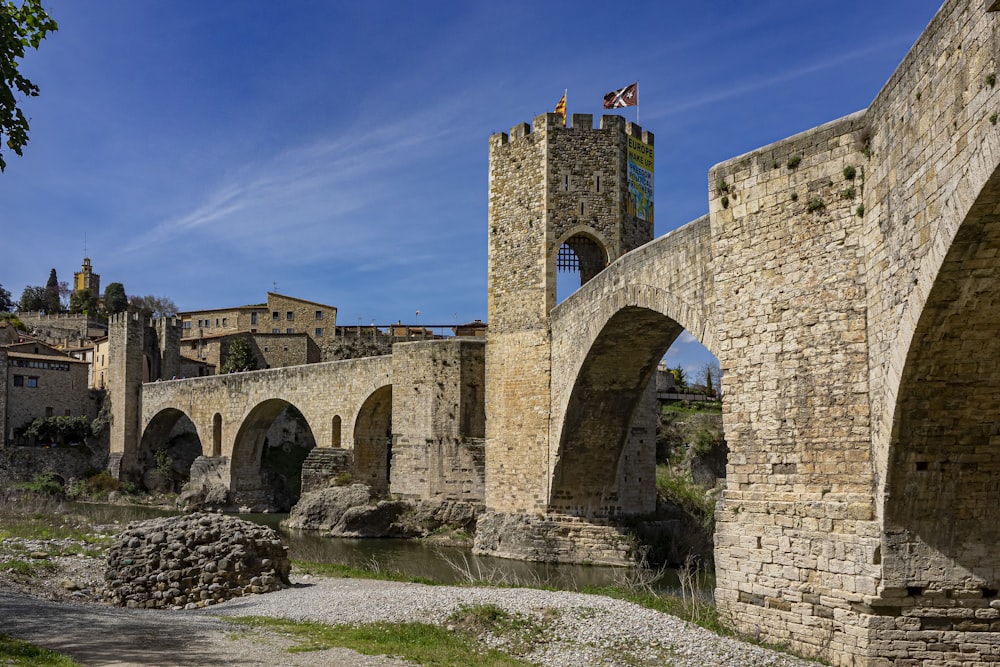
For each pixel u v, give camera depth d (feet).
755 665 56.59
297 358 352.90
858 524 58.85
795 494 64.18
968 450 55.52
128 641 60.34
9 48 52.95
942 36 46.80
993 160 39.96
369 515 171.83
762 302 68.39
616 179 140.05
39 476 275.80
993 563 56.29
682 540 137.28
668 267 91.35
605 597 78.69
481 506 168.25
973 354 51.52
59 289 549.54
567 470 132.67
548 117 139.64
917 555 56.39
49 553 109.09
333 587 92.79
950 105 45.75
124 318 299.38
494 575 113.91
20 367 294.66
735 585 68.44
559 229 138.21
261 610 78.59
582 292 120.16
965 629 56.18
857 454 60.08
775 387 66.49
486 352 148.77
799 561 63.00
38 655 50.31
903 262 53.16
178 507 251.39
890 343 55.47
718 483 189.57
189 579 87.04
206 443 266.98
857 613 58.23
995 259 45.62
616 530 132.26
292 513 195.93
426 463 175.32
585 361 119.55
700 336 83.66
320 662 55.52
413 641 63.26
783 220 67.10
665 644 60.70
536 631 65.21
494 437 145.18
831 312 62.85
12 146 53.16
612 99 144.56
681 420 232.94
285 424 306.76
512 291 142.72
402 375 182.60
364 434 210.79
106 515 201.67
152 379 322.34
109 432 300.20
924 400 53.93
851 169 61.98
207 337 357.82
